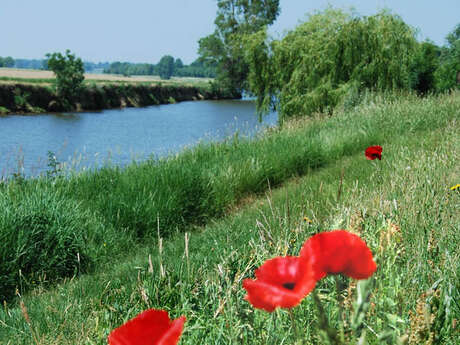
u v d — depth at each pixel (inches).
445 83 840.3
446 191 142.7
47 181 291.9
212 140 452.1
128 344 31.0
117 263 217.9
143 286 115.5
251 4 2659.9
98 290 156.7
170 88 2512.3
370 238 93.3
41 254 201.8
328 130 506.0
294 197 247.8
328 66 741.3
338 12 759.1
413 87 836.0
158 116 1641.2
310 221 125.6
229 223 236.2
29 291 189.0
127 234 252.2
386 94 664.4
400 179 165.2
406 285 73.8
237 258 116.0
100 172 321.1
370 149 183.0
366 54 722.2
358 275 34.6
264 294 33.0
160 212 263.0
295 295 32.3
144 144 960.3
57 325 112.7
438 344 58.4
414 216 116.3
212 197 303.0
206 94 2824.8
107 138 1052.5
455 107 485.7
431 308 62.5
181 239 233.3
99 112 1743.4
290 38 797.9
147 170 318.0
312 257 34.5
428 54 852.0
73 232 215.5
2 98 1539.1
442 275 77.4
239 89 2967.5
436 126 445.1
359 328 43.1
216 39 2800.2
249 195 332.5
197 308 101.9
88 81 2222.0
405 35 720.3
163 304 109.2
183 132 1181.1
